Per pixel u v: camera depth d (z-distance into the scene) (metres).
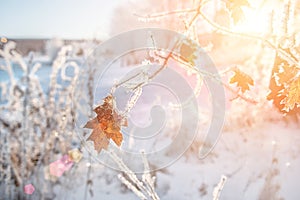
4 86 3.42
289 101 1.06
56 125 3.39
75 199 3.26
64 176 3.41
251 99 1.11
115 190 3.36
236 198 3.20
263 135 4.55
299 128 4.83
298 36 1.06
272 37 1.08
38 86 3.45
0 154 3.30
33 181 3.39
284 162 3.78
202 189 3.47
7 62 3.28
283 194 3.15
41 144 3.39
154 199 1.39
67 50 3.46
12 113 3.39
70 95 3.29
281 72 1.06
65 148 3.37
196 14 1.01
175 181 3.64
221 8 1.11
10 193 3.26
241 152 4.13
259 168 3.70
